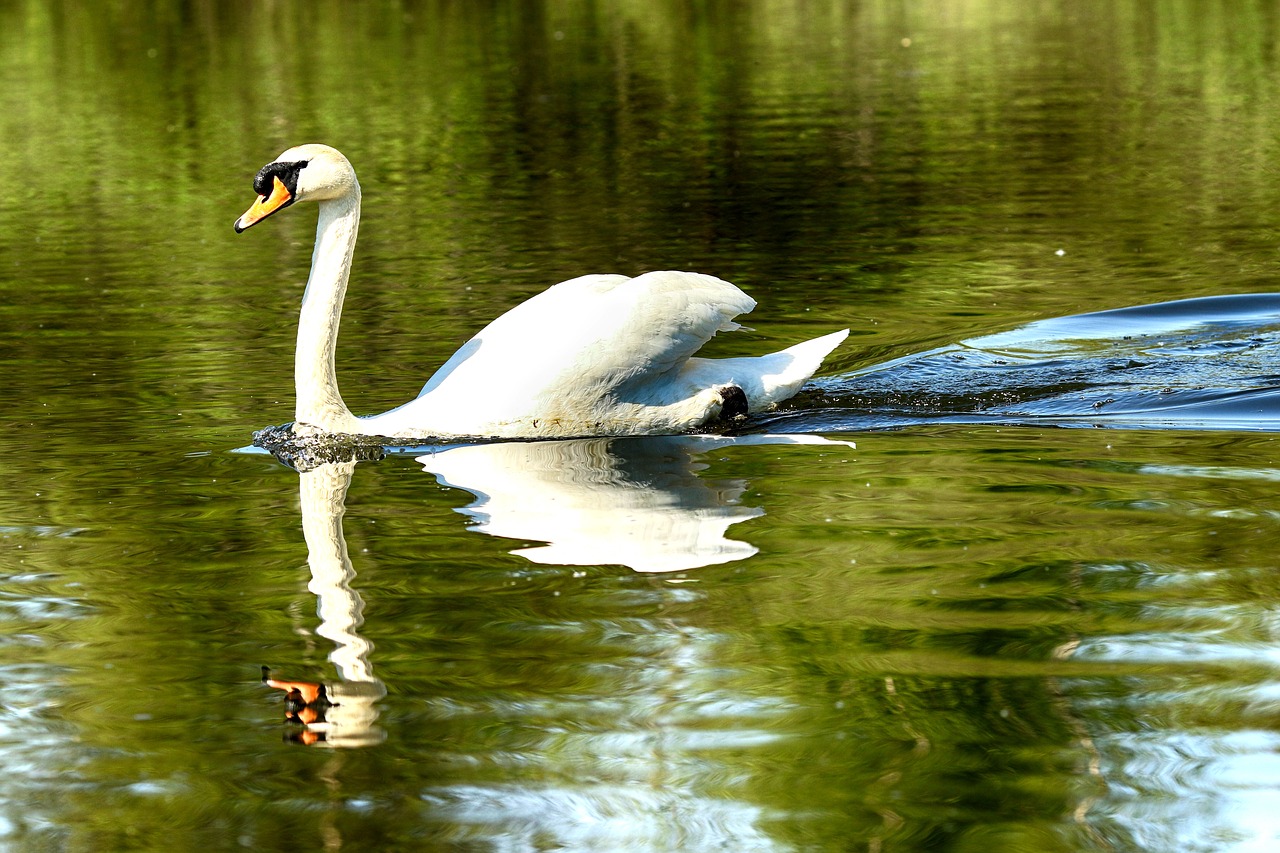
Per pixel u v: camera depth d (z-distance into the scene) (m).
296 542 10.20
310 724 7.50
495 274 19.95
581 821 6.55
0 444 12.78
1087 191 24.64
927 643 8.23
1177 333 15.91
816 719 7.43
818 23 47.84
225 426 13.36
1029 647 8.15
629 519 10.52
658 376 13.39
